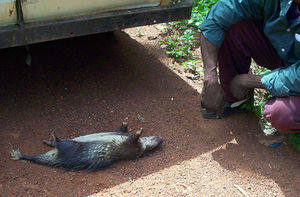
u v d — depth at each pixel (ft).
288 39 8.14
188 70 10.69
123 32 11.86
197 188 7.92
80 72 10.17
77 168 8.14
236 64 9.02
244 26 8.60
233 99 9.31
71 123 8.96
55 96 9.47
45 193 7.69
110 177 8.04
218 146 8.75
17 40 8.32
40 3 8.27
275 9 8.07
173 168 8.26
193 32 12.01
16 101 9.26
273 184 8.09
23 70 10.05
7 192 7.66
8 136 8.57
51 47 10.87
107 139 8.39
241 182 8.08
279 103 8.09
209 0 13.02
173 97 9.81
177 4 9.39
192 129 9.08
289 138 8.78
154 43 11.54
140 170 8.21
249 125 9.22
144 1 9.09
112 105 9.42
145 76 10.31
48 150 8.43
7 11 8.13
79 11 8.63
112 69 10.37
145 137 8.63
